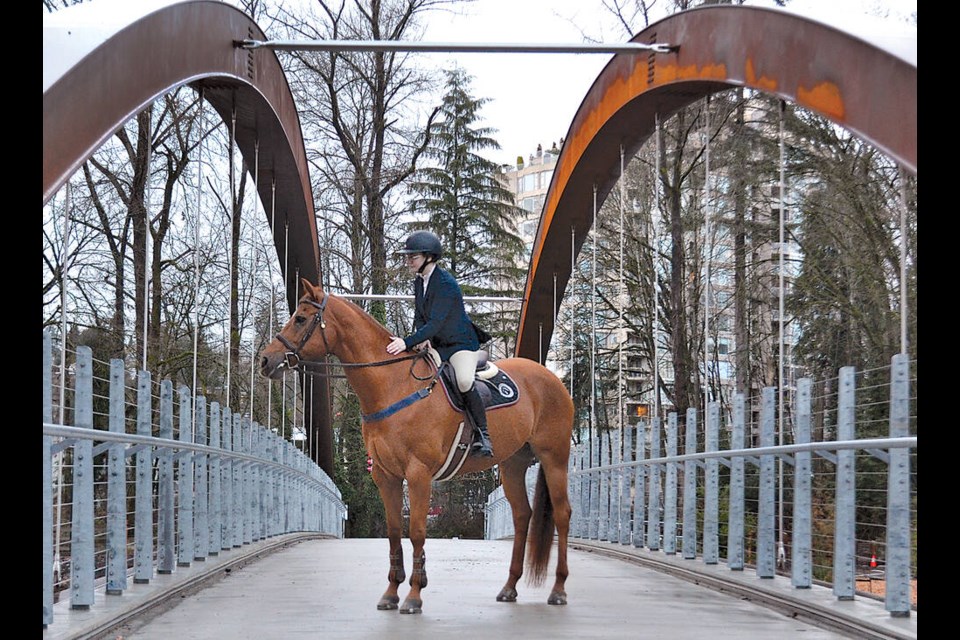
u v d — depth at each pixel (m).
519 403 8.02
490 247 40.19
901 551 6.53
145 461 8.11
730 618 7.31
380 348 7.43
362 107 31.62
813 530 10.10
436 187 39.97
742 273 20.91
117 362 7.41
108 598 7.08
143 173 18.73
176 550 10.32
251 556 11.75
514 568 8.21
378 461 7.45
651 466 12.57
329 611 7.36
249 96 13.98
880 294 15.08
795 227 18.22
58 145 6.79
